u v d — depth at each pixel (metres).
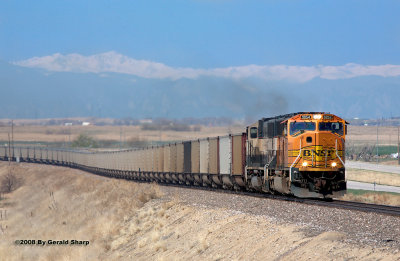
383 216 64.88
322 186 91.69
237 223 75.38
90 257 101.38
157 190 150.88
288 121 93.75
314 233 57.69
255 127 113.25
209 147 146.25
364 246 49.31
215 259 64.88
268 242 60.84
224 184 138.00
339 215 68.81
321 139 91.19
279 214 76.06
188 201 115.81
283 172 96.75
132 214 131.00
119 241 106.50
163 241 87.00
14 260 116.56
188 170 167.75
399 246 47.97
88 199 190.50
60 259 107.06
